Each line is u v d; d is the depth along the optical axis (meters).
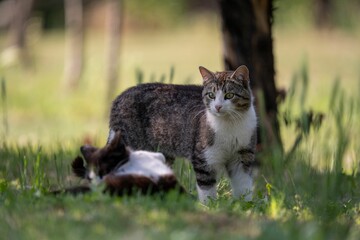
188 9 47.03
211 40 39.34
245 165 10.52
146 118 11.12
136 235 7.13
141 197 8.40
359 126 14.72
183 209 8.32
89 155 9.03
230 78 10.28
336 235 7.61
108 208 8.06
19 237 7.20
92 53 34.88
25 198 8.84
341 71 29.75
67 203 8.30
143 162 8.94
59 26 46.06
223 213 8.52
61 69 31.67
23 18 32.03
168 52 35.97
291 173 11.27
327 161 11.08
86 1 45.81
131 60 32.38
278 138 12.91
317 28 40.84
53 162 12.90
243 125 10.30
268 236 7.25
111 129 11.34
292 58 32.97
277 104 13.56
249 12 12.80
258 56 12.91
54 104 24.20
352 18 39.31
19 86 26.70
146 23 45.53
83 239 7.07
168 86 11.25
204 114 10.46
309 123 12.55
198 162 10.43
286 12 41.59
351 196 10.85
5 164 12.30
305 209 9.39
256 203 9.59
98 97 25.14
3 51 33.72
